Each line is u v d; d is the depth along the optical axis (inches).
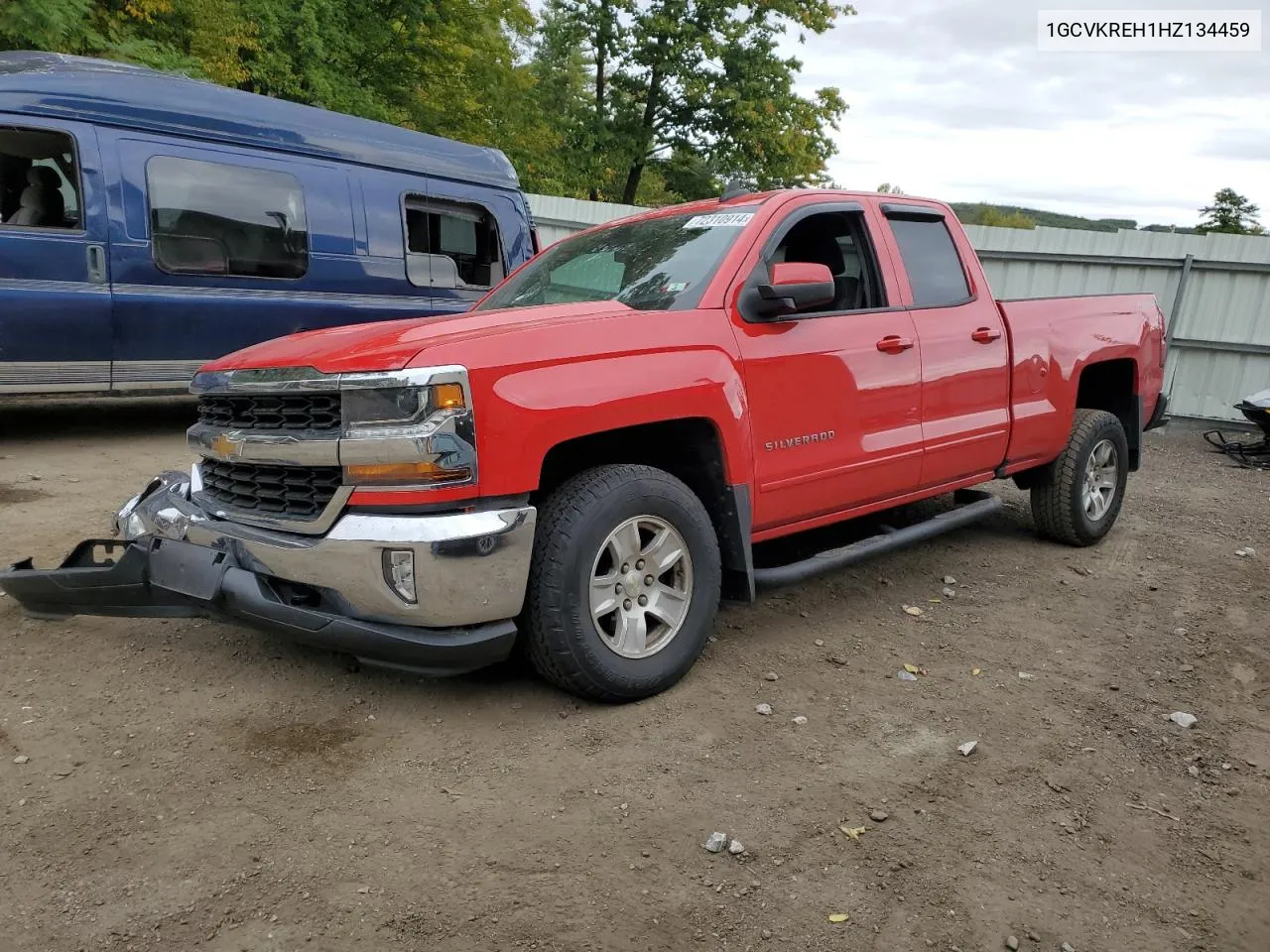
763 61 993.5
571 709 128.0
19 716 120.6
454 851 96.8
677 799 108.0
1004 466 196.4
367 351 116.2
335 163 319.9
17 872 90.9
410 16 769.6
